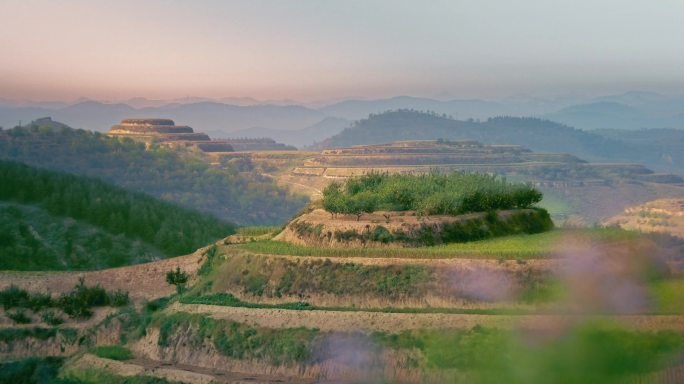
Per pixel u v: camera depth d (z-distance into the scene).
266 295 151.62
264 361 134.50
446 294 140.62
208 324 144.88
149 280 179.50
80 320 165.50
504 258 146.88
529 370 120.00
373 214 175.75
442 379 122.38
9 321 163.75
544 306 135.75
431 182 196.88
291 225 182.75
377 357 127.94
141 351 149.88
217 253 177.00
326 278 149.50
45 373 150.88
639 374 117.81
